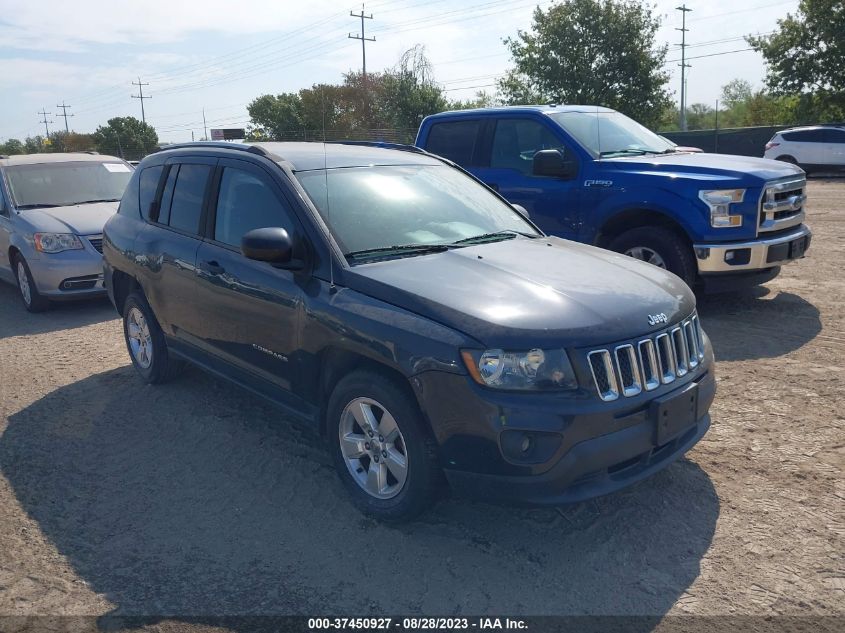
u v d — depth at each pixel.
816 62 33.62
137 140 67.62
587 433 3.12
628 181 7.05
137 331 5.90
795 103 35.84
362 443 3.72
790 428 4.56
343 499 3.94
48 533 3.70
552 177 7.66
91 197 9.55
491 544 3.47
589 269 3.88
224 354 4.68
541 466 3.10
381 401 3.49
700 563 3.26
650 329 3.40
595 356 3.20
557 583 3.17
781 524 3.53
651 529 3.54
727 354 5.97
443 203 4.62
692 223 6.64
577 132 7.71
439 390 3.21
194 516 3.82
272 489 4.08
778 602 2.99
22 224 8.70
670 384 3.47
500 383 3.12
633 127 8.43
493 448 3.13
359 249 3.94
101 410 5.37
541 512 3.74
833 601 2.98
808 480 3.93
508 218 4.84
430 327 3.30
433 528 3.63
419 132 9.12
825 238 11.48
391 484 3.67
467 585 3.18
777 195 6.76
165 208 5.34
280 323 4.06
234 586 3.21
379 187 4.46
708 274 6.68
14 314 8.89
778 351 6.00
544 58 37.91
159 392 5.67
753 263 6.61
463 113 8.70
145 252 5.32
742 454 4.25
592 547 3.42
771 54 34.69
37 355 6.95
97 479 4.28
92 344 7.26
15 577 3.33
